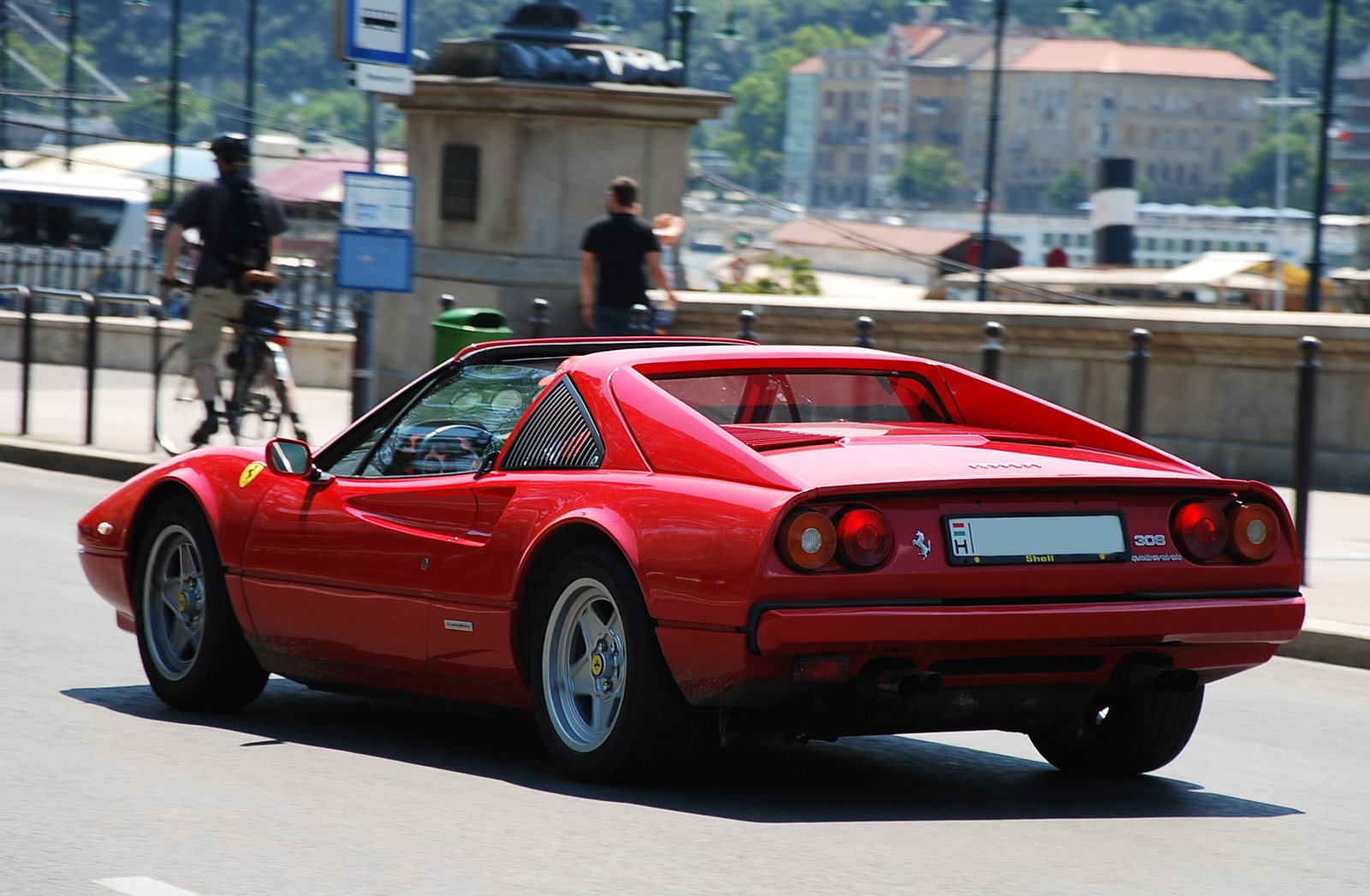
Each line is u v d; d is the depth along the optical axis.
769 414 9.48
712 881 7.25
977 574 8.12
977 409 9.95
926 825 8.41
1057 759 10.00
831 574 7.96
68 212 79.69
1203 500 8.73
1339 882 7.67
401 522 9.73
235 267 22.84
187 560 11.03
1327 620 14.67
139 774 9.15
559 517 8.83
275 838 7.87
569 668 8.98
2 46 104.31
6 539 18.25
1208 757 10.58
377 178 21.98
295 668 10.52
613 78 28.69
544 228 28.36
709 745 8.70
